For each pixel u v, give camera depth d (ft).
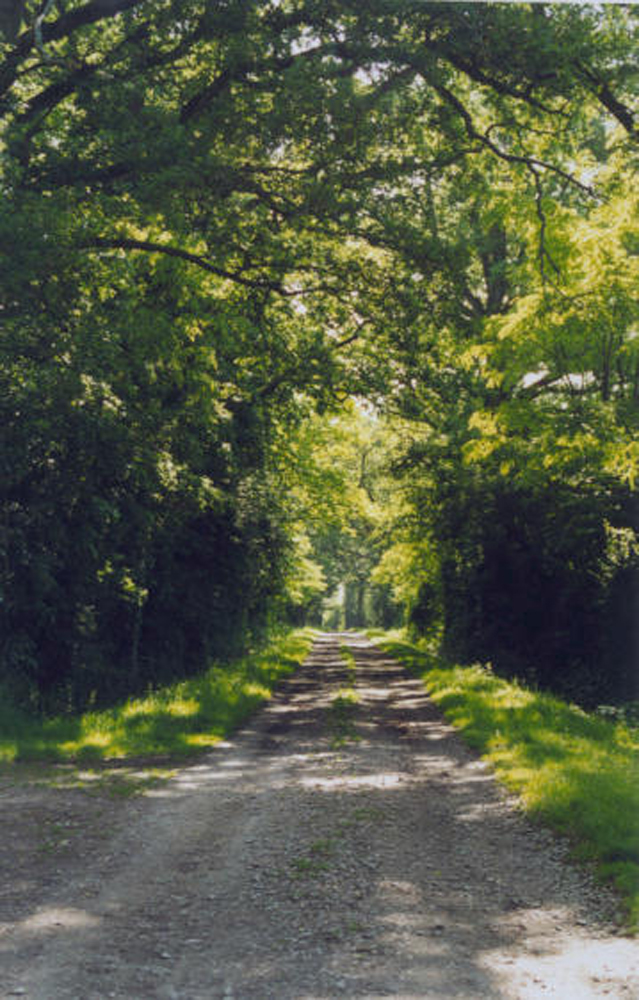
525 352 69.21
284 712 56.44
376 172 48.03
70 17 46.50
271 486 90.07
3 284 37.83
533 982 15.84
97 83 44.14
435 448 87.86
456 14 44.73
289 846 24.68
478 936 18.11
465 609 91.20
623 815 25.59
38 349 41.50
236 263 51.98
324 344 61.05
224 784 33.17
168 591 72.28
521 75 47.21
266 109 45.91
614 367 72.79
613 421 61.82
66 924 18.67
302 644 137.59
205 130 44.21
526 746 37.81
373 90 49.73
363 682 77.71
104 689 61.05
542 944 17.69
